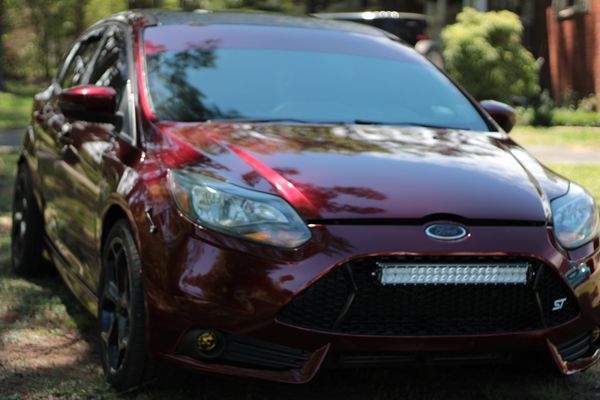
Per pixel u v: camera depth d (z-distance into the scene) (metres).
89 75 6.84
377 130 5.76
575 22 28.61
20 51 39.38
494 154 5.58
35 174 7.23
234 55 6.28
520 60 25.91
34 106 7.85
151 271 4.67
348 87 6.25
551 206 4.99
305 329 4.43
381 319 4.51
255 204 4.60
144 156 5.21
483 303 4.61
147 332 4.69
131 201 4.94
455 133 5.95
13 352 5.74
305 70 6.31
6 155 15.27
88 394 4.99
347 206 4.62
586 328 4.91
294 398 5.02
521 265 4.63
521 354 4.82
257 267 4.45
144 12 6.95
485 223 4.71
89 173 5.81
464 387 5.27
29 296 7.05
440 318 4.57
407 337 4.50
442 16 26.88
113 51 6.57
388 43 7.03
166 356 4.62
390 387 5.24
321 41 6.72
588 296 4.89
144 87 5.79
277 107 5.89
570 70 29.03
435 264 4.52
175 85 5.86
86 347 5.88
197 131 5.36
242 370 4.52
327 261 4.43
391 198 4.73
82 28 38.06
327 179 4.82
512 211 4.81
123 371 4.90
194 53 6.22
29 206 7.37
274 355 4.50
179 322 4.54
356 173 4.93
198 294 4.49
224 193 4.65
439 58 24.48
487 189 4.97
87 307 5.82
